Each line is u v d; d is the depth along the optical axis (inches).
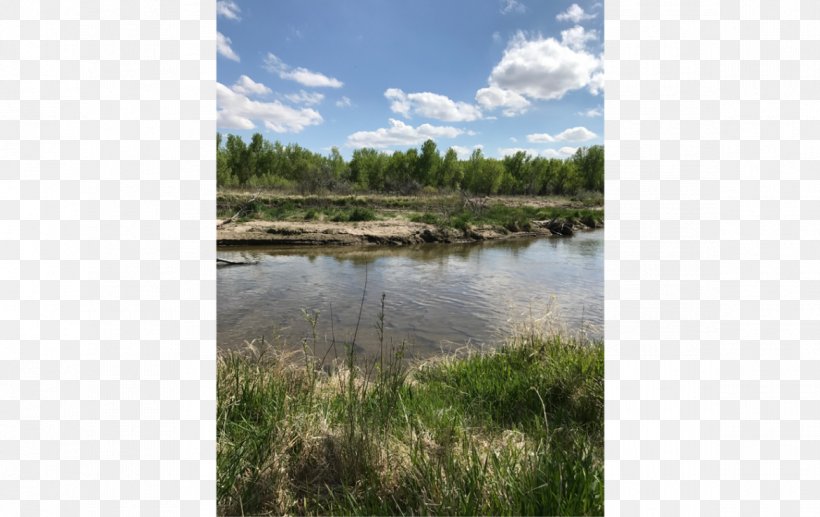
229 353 168.4
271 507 89.9
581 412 135.0
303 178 1584.6
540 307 348.2
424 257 604.1
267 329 285.7
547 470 86.1
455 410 129.2
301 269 501.4
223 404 116.5
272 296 375.6
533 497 79.7
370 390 142.2
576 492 81.7
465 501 81.7
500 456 100.2
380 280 446.9
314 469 101.0
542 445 103.2
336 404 127.6
